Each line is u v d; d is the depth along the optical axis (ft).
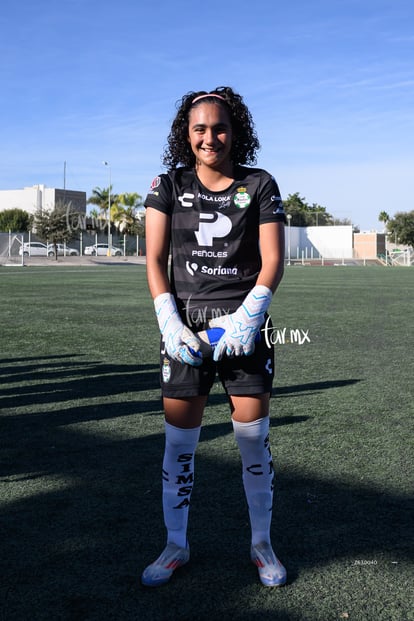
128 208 205.05
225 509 9.51
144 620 6.70
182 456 7.76
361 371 20.43
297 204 319.27
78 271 101.81
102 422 14.30
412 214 231.91
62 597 7.16
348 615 6.79
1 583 7.46
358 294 55.06
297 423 14.17
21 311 38.40
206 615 6.79
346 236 232.94
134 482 10.64
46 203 215.51
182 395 7.48
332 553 8.16
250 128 8.05
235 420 7.69
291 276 94.94
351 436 13.16
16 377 19.26
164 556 7.63
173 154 8.07
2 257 139.85
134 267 124.57
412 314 37.96
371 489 10.29
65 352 23.81
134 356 22.95
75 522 9.09
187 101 7.79
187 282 7.50
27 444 12.68
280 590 7.30
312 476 10.87
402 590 7.30
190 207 7.43
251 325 6.99
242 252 7.45
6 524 9.03
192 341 7.02
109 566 7.86
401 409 15.44
